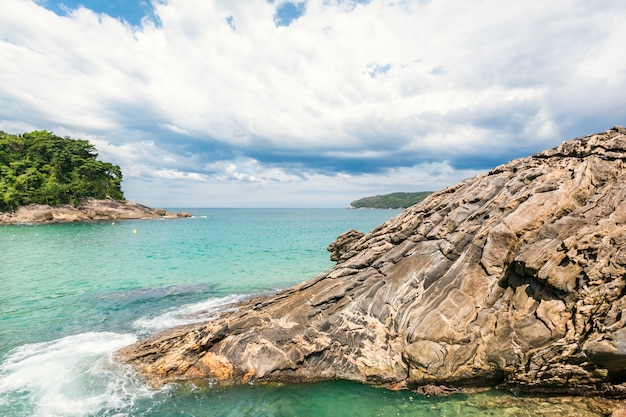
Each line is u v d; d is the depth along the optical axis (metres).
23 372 13.27
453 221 15.48
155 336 16.45
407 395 11.82
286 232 75.88
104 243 52.75
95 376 13.02
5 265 34.66
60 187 101.75
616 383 10.52
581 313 10.77
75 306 21.44
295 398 11.89
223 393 12.16
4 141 105.25
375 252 17.02
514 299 12.16
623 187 12.29
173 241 56.00
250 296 23.72
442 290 13.30
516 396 11.30
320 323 14.02
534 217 12.99
